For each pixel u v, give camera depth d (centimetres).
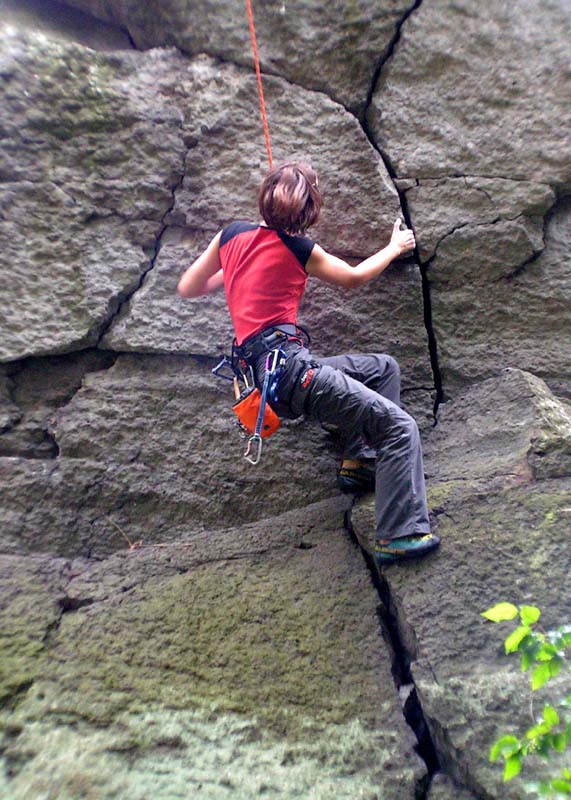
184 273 302
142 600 251
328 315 308
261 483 293
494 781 202
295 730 220
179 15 322
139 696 221
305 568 267
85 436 286
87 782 199
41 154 297
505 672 222
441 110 322
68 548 272
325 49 321
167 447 290
